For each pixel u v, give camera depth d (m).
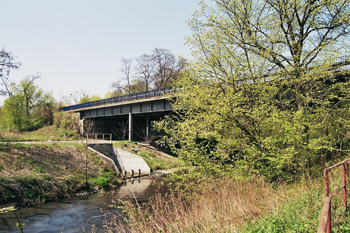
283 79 10.85
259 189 9.52
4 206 16.73
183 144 12.17
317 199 6.84
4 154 23.03
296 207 6.75
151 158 35.12
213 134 11.48
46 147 27.61
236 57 10.52
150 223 8.04
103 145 34.50
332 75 10.52
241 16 10.81
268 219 6.43
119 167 33.97
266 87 10.49
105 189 23.05
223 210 8.39
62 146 29.81
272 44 11.40
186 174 11.56
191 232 7.47
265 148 10.70
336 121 10.54
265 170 10.62
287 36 11.88
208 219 7.89
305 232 5.26
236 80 10.70
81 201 18.73
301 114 9.90
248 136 11.12
